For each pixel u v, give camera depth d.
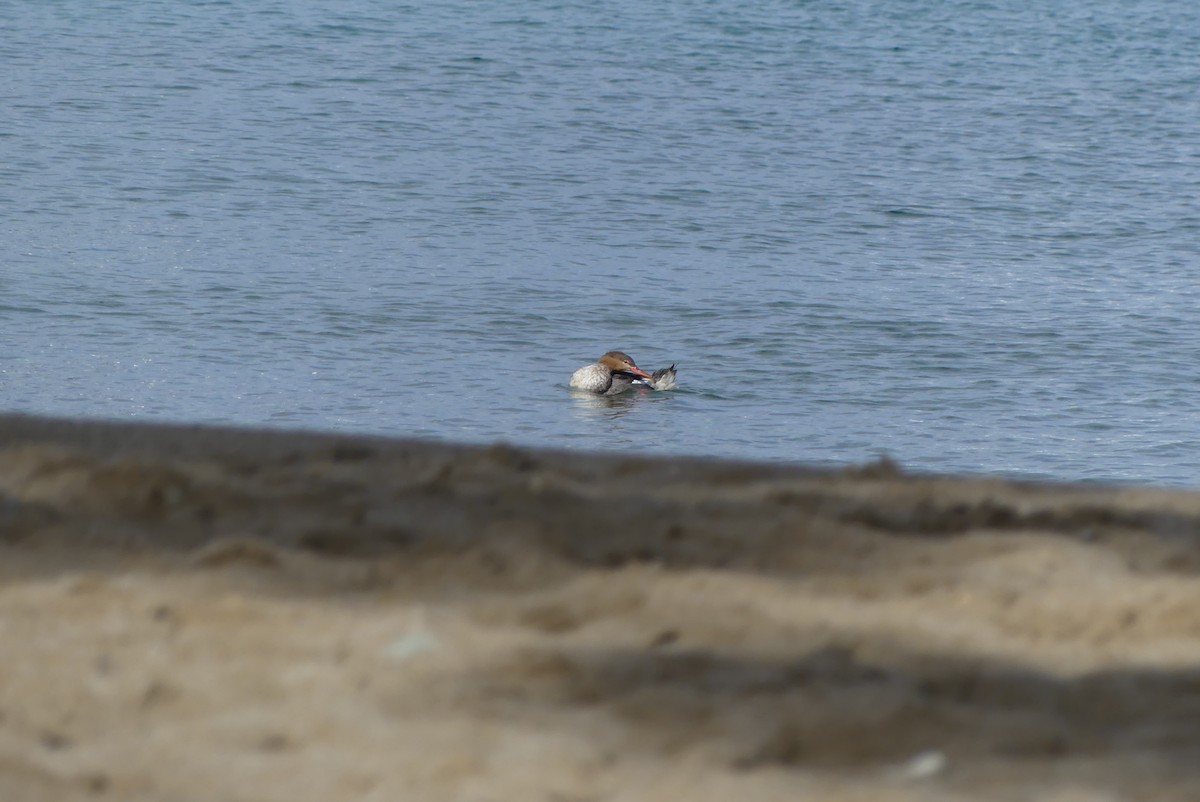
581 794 5.97
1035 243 53.25
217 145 61.53
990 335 40.41
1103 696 7.31
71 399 31.27
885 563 9.75
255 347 36.09
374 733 6.52
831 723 6.70
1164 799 5.99
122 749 6.34
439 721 6.65
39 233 46.47
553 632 8.09
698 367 36.75
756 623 8.27
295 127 66.12
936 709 6.91
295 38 87.88
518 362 36.34
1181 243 54.06
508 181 58.66
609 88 78.69
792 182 61.34
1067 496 12.66
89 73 74.94
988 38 102.50
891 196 59.72
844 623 8.38
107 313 38.16
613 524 10.48
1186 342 40.22
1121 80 89.50
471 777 6.11
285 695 6.95
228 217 50.47
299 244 47.34
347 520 10.32
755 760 6.36
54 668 7.25
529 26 95.94
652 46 91.81
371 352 36.31
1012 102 81.25
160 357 34.84
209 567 8.98
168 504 10.62
